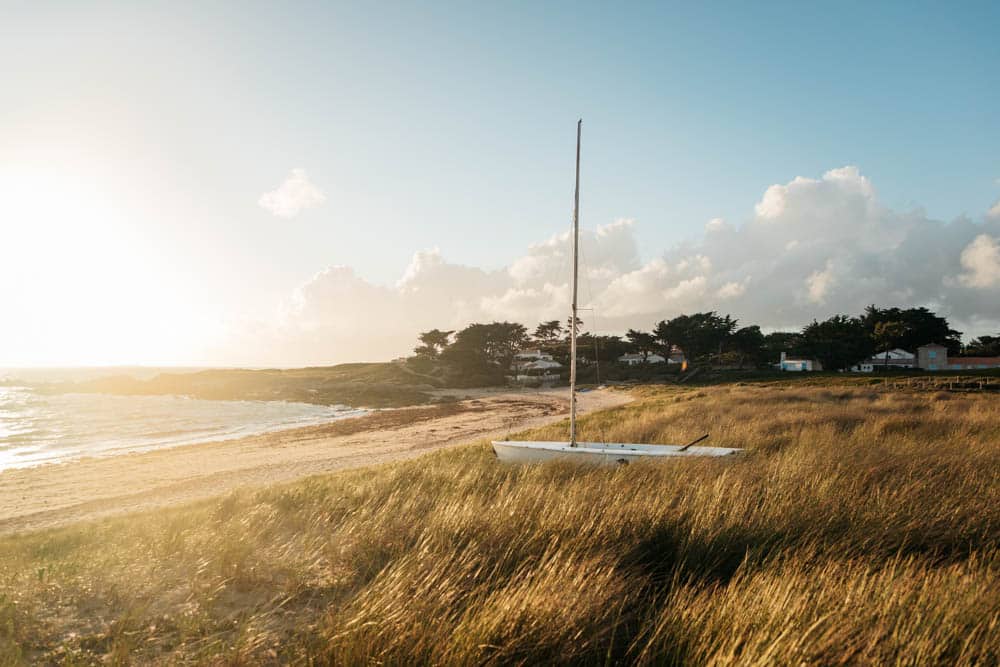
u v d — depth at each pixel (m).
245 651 3.25
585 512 5.83
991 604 3.46
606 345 126.25
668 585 4.41
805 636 2.98
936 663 2.95
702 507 5.77
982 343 111.44
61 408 74.19
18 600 4.20
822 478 7.37
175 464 27.23
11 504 19.31
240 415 63.38
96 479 23.67
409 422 47.50
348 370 152.50
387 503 7.12
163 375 127.50
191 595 4.35
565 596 3.73
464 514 5.89
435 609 3.65
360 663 3.13
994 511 5.64
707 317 105.06
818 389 40.22
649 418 24.06
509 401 73.69
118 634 3.59
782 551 4.66
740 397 33.97
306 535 5.79
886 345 92.69
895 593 3.61
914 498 6.18
